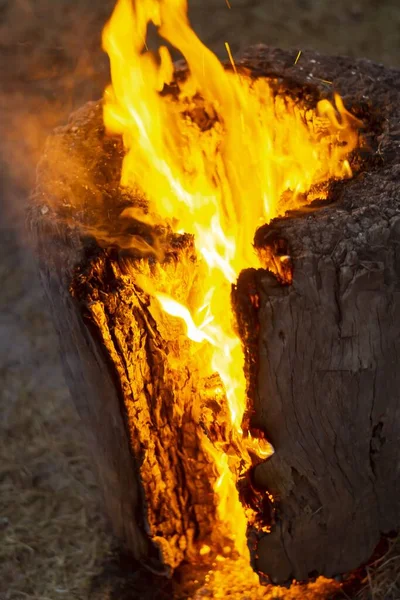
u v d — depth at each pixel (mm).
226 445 2246
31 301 3844
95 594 2564
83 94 4949
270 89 2486
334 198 2084
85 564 2662
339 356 2059
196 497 2492
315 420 2156
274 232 1930
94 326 2031
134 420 2225
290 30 5512
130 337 2096
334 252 1912
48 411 3268
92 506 2861
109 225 2092
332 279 1929
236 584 2516
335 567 2469
